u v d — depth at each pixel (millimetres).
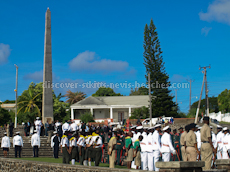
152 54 57625
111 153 14062
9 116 54125
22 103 59188
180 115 59281
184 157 13156
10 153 24234
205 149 11180
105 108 64125
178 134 17172
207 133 11219
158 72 56812
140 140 14250
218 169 9398
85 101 64312
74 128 25078
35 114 55781
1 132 36125
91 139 15070
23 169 14617
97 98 68062
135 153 14258
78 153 15734
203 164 8273
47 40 35562
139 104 61156
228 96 71250
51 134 26344
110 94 90250
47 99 35125
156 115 55375
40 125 28812
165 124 38656
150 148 13742
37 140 22328
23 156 23391
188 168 8211
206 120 11414
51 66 35438
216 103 84438
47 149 25172
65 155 15180
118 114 63812
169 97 55875
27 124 30328
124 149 17703
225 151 15383
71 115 62938
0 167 16500
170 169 8234
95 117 64750
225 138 15398
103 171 10367
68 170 11930
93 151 15008
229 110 70562
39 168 13547
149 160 13711
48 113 34969
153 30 58312
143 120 46844
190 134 11672
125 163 18250
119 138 17031
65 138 15188
